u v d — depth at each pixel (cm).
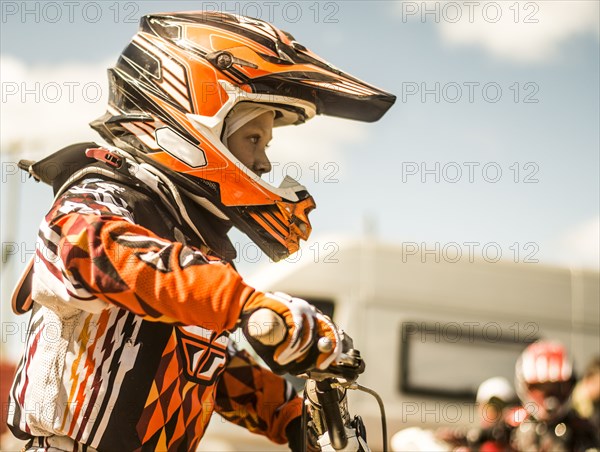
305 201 259
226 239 261
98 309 206
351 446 255
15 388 239
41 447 230
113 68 259
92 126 260
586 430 573
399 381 876
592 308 952
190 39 252
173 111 247
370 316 881
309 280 880
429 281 907
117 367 225
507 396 643
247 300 195
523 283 942
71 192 221
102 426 224
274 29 260
